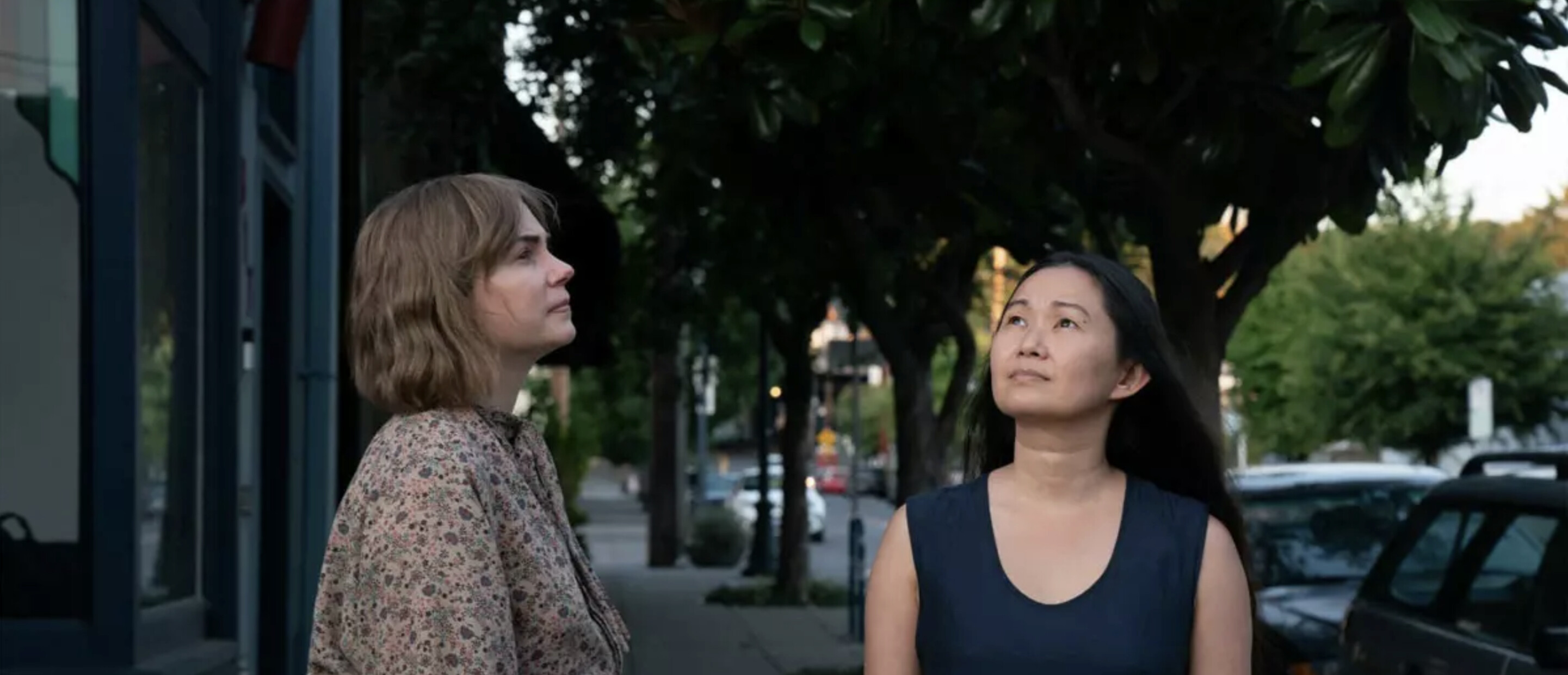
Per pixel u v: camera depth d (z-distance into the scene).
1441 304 28.19
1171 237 8.55
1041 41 7.75
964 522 3.17
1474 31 6.32
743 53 7.43
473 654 2.67
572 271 3.02
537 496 2.96
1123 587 3.08
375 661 2.71
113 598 7.22
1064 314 3.17
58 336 7.33
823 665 16.17
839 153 11.59
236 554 9.56
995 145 9.48
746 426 84.12
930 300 16.31
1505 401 28.08
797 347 23.28
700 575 29.67
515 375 3.00
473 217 2.91
